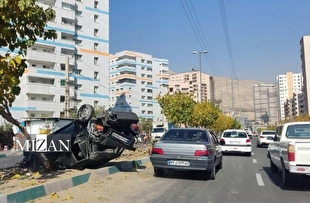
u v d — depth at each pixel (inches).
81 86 2496.3
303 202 289.3
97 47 2637.8
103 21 2689.5
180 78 4303.6
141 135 1438.2
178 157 390.9
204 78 4045.3
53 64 2294.5
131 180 386.3
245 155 844.0
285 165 352.2
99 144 409.7
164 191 328.5
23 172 403.9
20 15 297.7
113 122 404.2
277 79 5669.3
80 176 352.2
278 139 432.1
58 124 493.0
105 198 288.5
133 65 3909.9
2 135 1266.0
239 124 4141.2
